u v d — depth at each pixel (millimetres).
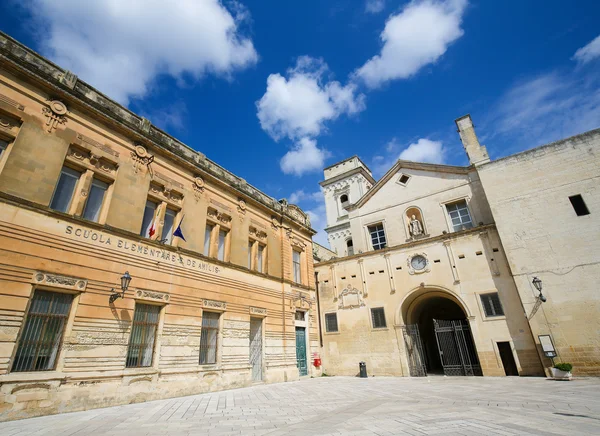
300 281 24375
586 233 17391
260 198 22250
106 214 12922
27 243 10359
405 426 6652
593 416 7004
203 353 15297
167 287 14297
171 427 7477
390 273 23609
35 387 9547
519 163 20172
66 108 12547
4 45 11258
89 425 7949
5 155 10656
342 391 13891
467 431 5980
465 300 20375
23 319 9836
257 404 10797
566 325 16609
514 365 18359
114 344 11797
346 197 40219
